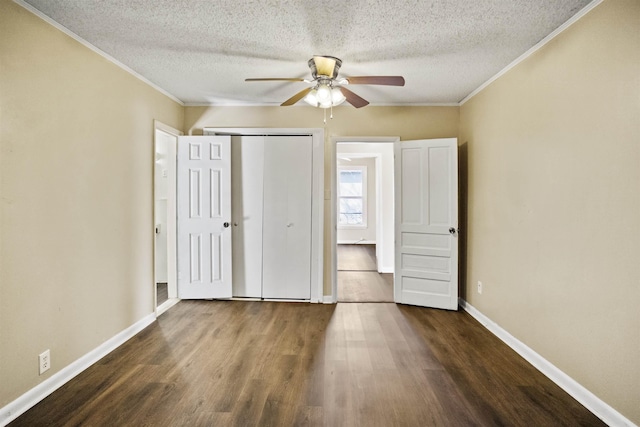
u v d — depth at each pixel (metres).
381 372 2.48
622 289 1.86
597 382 2.02
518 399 2.15
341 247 8.99
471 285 3.80
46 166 2.20
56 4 2.07
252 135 4.30
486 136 3.43
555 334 2.38
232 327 3.36
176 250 4.23
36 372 2.12
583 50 2.12
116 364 2.59
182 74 3.26
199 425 1.89
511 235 2.95
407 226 4.11
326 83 2.62
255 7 2.12
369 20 2.26
